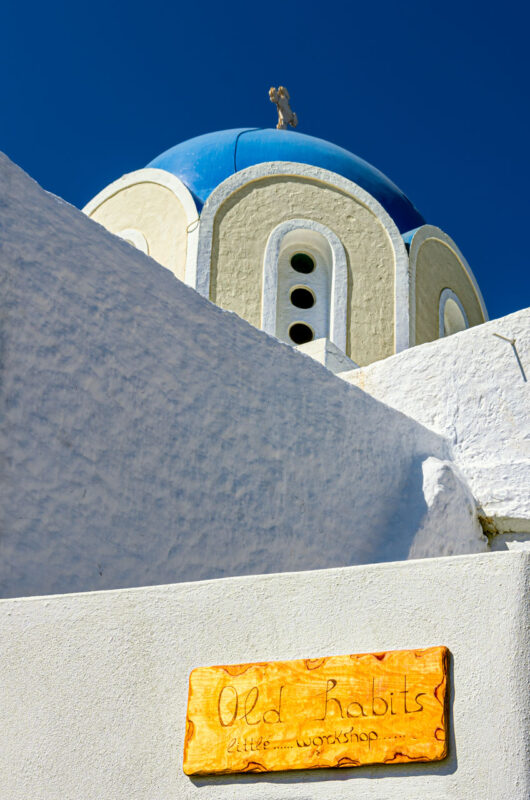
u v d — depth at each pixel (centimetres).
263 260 1511
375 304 1531
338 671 396
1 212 676
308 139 1698
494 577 386
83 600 450
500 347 1095
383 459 988
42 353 678
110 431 712
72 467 677
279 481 854
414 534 953
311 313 1530
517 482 1026
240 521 804
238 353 848
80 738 427
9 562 620
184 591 436
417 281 1596
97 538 680
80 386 698
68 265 712
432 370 1138
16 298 670
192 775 402
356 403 973
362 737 383
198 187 1596
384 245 1577
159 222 1575
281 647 411
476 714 371
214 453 797
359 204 1590
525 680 369
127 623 439
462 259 1731
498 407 1077
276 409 873
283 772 391
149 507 726
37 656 446
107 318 732
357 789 378
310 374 924
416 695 380
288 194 1562
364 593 406
